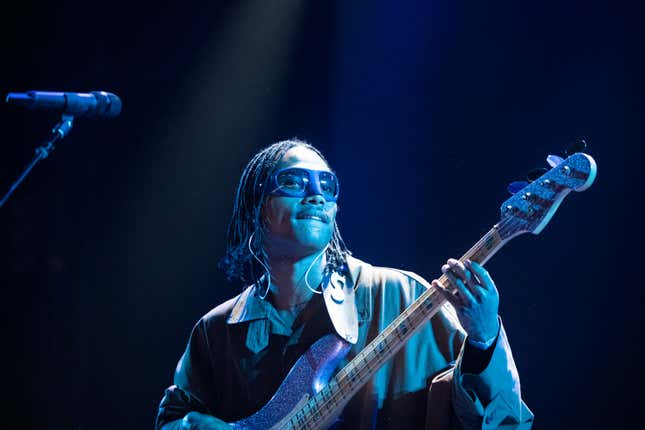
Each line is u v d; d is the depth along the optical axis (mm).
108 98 2771
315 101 5734
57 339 5922
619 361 4590
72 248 6000
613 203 4625
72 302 5977
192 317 5949
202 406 2535
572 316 4711
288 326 2416
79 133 5969
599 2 4734
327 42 5703
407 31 5469
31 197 5949
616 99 4648
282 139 5789
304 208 2355
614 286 4613
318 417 2250
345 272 2443
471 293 2020
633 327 4559
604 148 4672
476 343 2045
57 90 5820
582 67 4785
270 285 2463
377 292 2400
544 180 2072
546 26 4934
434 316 2330
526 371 4789
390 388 2289
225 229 5930
